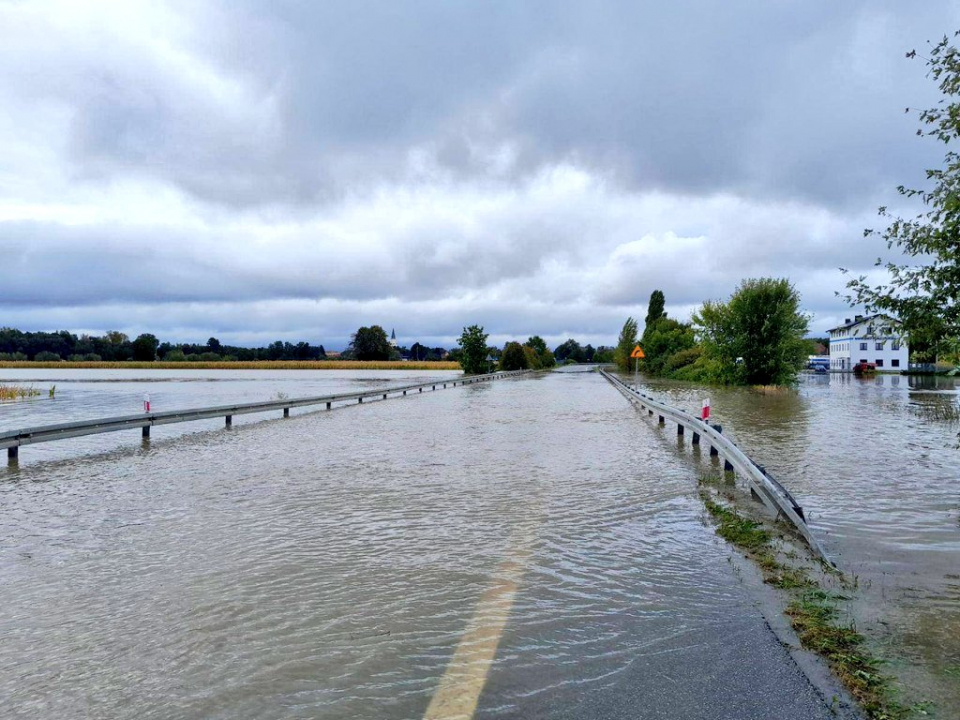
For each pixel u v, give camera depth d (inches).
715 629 172.7
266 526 284.8
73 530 281.3
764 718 128.9
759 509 310.7
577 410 925.2
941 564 226.7
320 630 175.0
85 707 137.6
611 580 212.5
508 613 185.3
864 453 478.9
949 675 145.4
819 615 180.4
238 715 133.8
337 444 569.3
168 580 216.1
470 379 1904.5
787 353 1493.6
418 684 145.4
